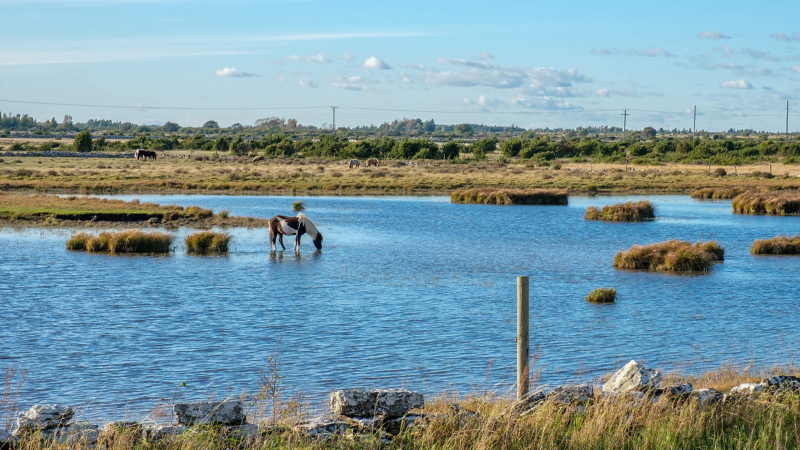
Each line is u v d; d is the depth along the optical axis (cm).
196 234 3631
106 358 1670
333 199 7244
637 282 2812
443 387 1430
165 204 6278
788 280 2856
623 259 3200
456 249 3812
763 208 6141
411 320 2102
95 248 3522
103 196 7044
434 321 2091
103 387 1442
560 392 955
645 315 2188
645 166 13375
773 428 895
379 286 2684
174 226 4581
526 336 1020
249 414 1078
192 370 1573
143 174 9894
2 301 2323
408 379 1499
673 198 7731
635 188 8694
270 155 15775
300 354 1717
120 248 3512
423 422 873
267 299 2411
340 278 2856
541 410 900
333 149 15988
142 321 2062
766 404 956
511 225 5038
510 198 6888
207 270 3016
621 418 891
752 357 1669
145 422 1158
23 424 812
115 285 2636
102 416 1242
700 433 885
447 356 1698
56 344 1797
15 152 14100
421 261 3362
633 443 844
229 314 2166
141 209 5184
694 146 16538
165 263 3194
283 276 2888
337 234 4478
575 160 15162
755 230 4831
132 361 1644
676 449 847
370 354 1719
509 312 2227
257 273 2958
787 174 10238
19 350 1734
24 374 1526
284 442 826
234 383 1473
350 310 2242
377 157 15562
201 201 6744
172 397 1365
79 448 769
